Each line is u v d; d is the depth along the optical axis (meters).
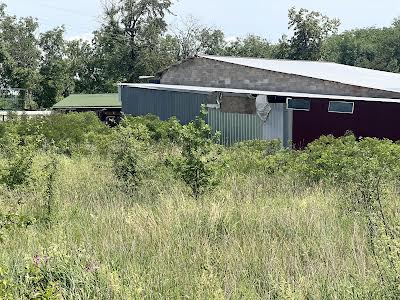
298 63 56.28
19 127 38.03
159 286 9.91
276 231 13.21
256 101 36.06
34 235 13.08
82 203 17.36
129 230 13.19
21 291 9.16
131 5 106.75
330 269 10.39
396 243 9.23
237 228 13.45
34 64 125.25
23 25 125.88
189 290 9.76
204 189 18.03
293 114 35.31
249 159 22.98
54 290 9.11
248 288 9.90
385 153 21.22
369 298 8.92
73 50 123.25
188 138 18.61
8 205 16.72
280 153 24.16
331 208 15.14
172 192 17.59
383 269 9.20
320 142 25.14
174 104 43.16
